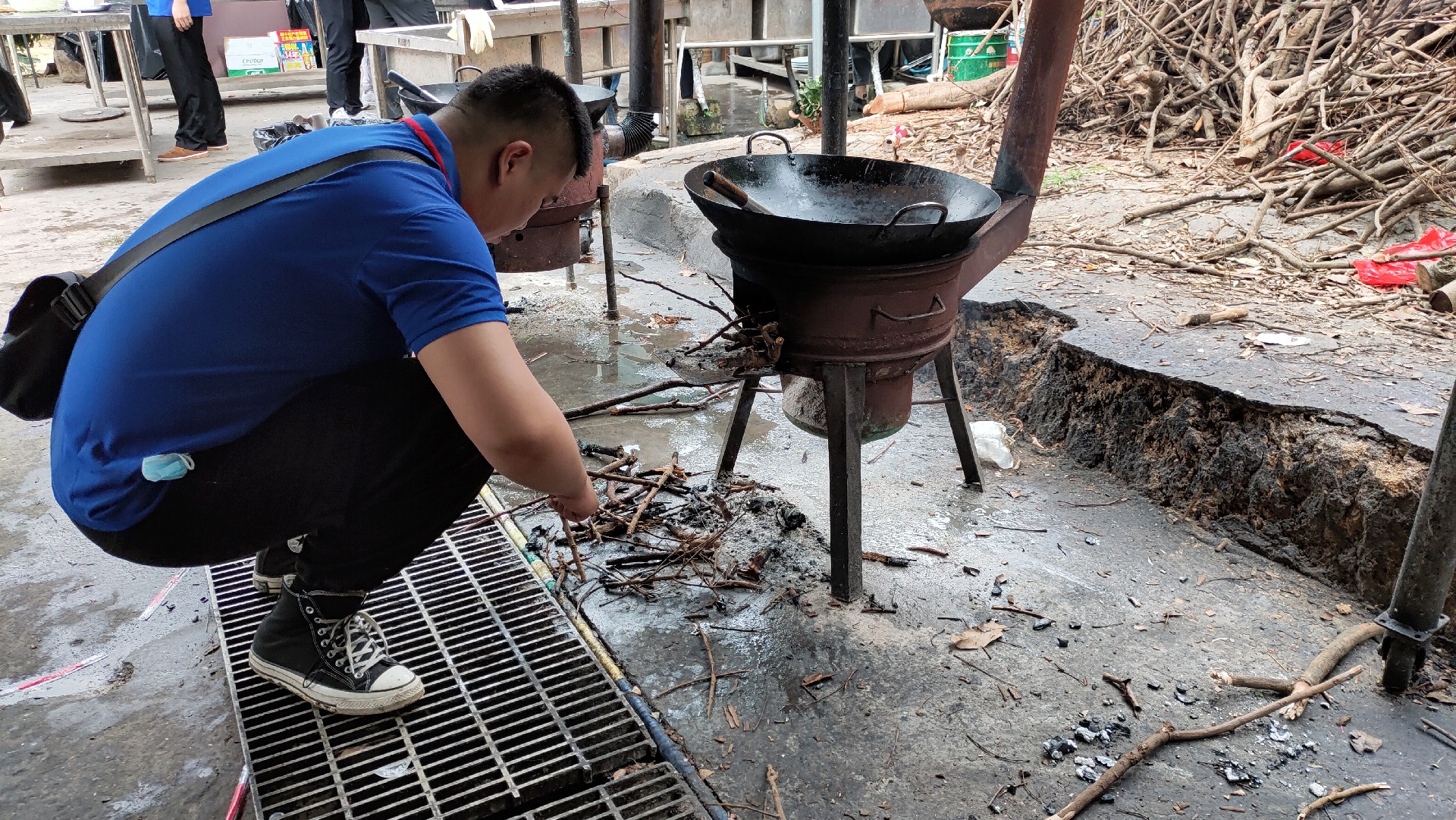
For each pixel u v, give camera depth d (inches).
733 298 97.0
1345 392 104.9
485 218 69.4
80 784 75.9
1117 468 121.0
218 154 311.0
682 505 116.0
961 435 116.2
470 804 72.9
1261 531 105.6
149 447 63.8
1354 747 79.0
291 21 437.4
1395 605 82.0
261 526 70.4
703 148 245.0
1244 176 186.9
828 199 105.3
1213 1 221.9
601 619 96.1
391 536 75.3
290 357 63.1
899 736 80.8
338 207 59.7
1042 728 81.5
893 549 107.1
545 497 117.9
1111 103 237.8
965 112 257.4
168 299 61.6
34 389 70.4
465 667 88.9
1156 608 97.0
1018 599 98.5
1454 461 74.3
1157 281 145.5
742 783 76.2
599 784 76.7
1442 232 145.9
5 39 345.7
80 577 103.3
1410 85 186.5
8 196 261.6
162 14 287.6
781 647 91.7
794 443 132.6
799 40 322.7
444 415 72.3
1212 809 73.2
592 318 175.5
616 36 272.4
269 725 81.4
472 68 162.7
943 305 93.0
